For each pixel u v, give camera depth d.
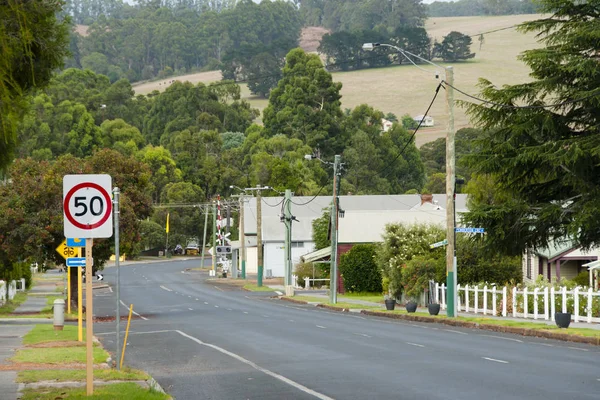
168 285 114.56
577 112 50.19
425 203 113.31
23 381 22.06
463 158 50.84
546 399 18.61
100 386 21.05
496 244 51.06
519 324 42.28
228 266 144.75
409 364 26.25
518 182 51.66
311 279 107.56
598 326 40.28
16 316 57.44
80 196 17.64
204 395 20.78
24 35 14.82
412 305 56.16
